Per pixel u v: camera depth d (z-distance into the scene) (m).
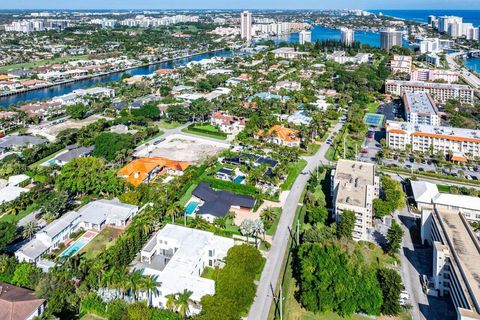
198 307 113.19
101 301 116.50
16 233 150.88
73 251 147.75
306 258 130.75
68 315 115.81
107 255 134.75
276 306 121.50
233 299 116.31
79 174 189.62
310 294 119.12
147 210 164.75
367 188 168.88
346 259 131.50
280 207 183.25
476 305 105.00
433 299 125.19
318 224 167.25
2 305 109.06
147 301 118.56
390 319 116.62
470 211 170.25
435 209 153.88
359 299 116.94
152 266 137.50
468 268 119.75
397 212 179.62
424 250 150.75
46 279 118.50
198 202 186.88
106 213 169.00
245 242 152.75
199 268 134.12
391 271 124.25
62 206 171.00
